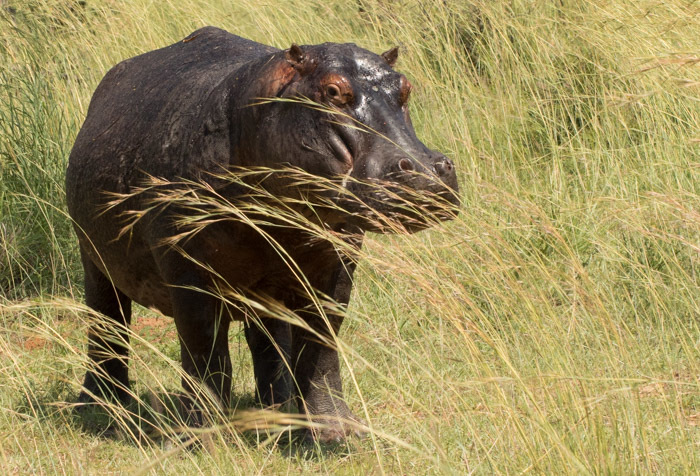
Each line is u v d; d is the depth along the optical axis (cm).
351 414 1772
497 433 1398
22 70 3166
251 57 1866
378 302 2278
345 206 1485
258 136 1577
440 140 3044
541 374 1400
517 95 3117
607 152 2623
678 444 1409
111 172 1803
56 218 2820
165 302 1838
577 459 1254
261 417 1120
